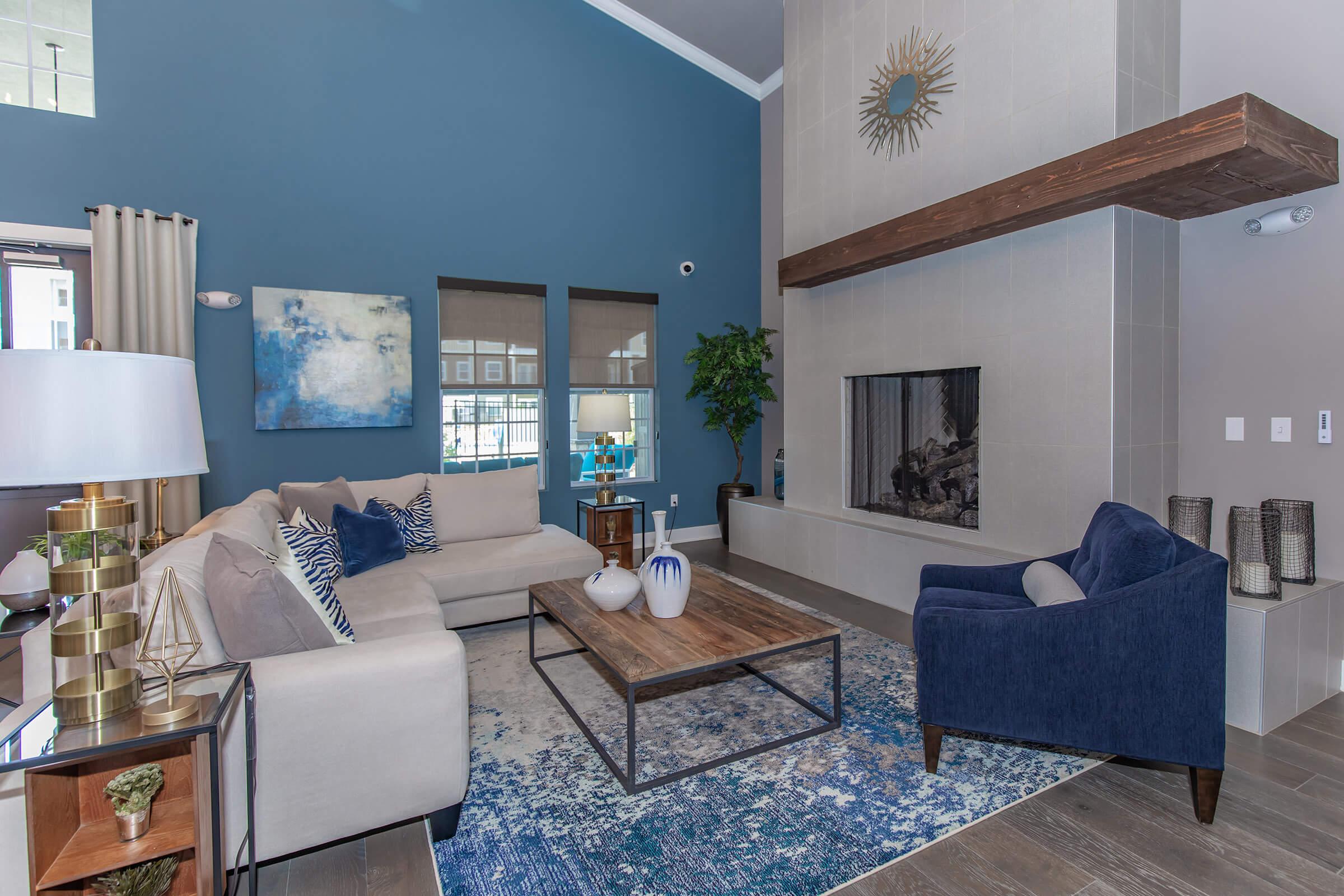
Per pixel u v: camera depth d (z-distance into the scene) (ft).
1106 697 6.20
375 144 14.62
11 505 11.68
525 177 16.42
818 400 14.61
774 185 19.67
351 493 11.85
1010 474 10.44
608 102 17.56
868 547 12.85
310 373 13.88
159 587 4.81
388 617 8.36
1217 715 5.90
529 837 5.90
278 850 5.10
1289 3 8.72
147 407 4.33
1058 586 7.14
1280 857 5.50
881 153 12.73
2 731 4.05
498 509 13.23
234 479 13.44
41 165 11.86
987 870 5.38
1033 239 10.01
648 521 18.61
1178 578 5.98
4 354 3.94
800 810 6.25
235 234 13.32
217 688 4.75
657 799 6.45
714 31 17.85
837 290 13.92
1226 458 9.50
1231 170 7.77
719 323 19.61
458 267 15.61
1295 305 8.77
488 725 7.98
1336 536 8.50
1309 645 8.08
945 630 6.66
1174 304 9.83
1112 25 8.97
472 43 15.69
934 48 11.58
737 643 7.20
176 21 12.74
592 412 15.02
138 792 4.18
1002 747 7.39
